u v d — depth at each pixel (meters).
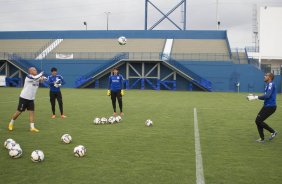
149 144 9.26
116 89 15.41
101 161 7.44
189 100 25.36
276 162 7.53
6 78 45.28
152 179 6.27
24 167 6.93
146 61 42.81
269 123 14.03
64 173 6.57
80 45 51.09
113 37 52.88
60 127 12.02
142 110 17.94
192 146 9.07
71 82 45.88
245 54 47.91
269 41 56.72
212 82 42.84
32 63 46.22
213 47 48.12
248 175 6.57
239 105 21.69
